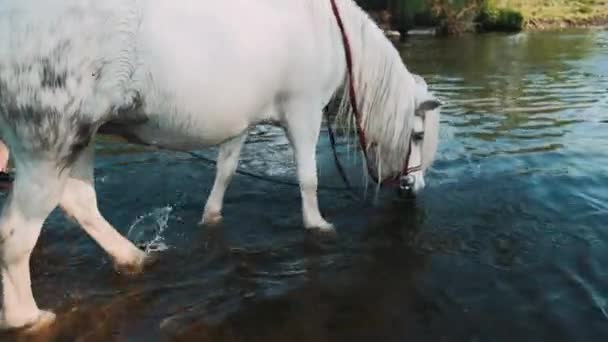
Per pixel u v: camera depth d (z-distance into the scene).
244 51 3.11
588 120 7.60
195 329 3.05
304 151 3.80
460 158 5.87
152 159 5.86
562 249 3.93
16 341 2.90
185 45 2.88
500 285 3.48
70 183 3.35
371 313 3.21
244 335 3.01
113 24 2.68
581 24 24.55
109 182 5.18
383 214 4.48
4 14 2.56
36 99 2.60
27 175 2.76
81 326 3.06
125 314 3.18
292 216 4.45
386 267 3.70
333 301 3.32
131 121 3.00
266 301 3.32
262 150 6.30
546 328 3.07
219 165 4.17
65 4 2.59
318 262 3.76
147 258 3.72
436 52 16.28
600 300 3.33
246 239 4.07
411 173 4.33
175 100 2.96
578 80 10.88
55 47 2.58
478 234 4.16
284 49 3.33
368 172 4.34
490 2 23.14
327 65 3.63
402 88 3.98
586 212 4.52
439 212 4.53
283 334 3.02
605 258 3.80
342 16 3.66
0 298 3.17
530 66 13.01
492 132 6.97
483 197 4.83
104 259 3.78
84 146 2.83
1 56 2.55
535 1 26.61
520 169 5.54
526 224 4.32
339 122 4.16
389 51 3.87
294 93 3.55
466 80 11.23
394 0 22.16
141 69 2.81
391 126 4.04
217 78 3.03
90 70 2.68
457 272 3.64
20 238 2.80
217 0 3.03
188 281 3.54
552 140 6.59
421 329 3.07
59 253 3.86
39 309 3.14
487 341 2.97
